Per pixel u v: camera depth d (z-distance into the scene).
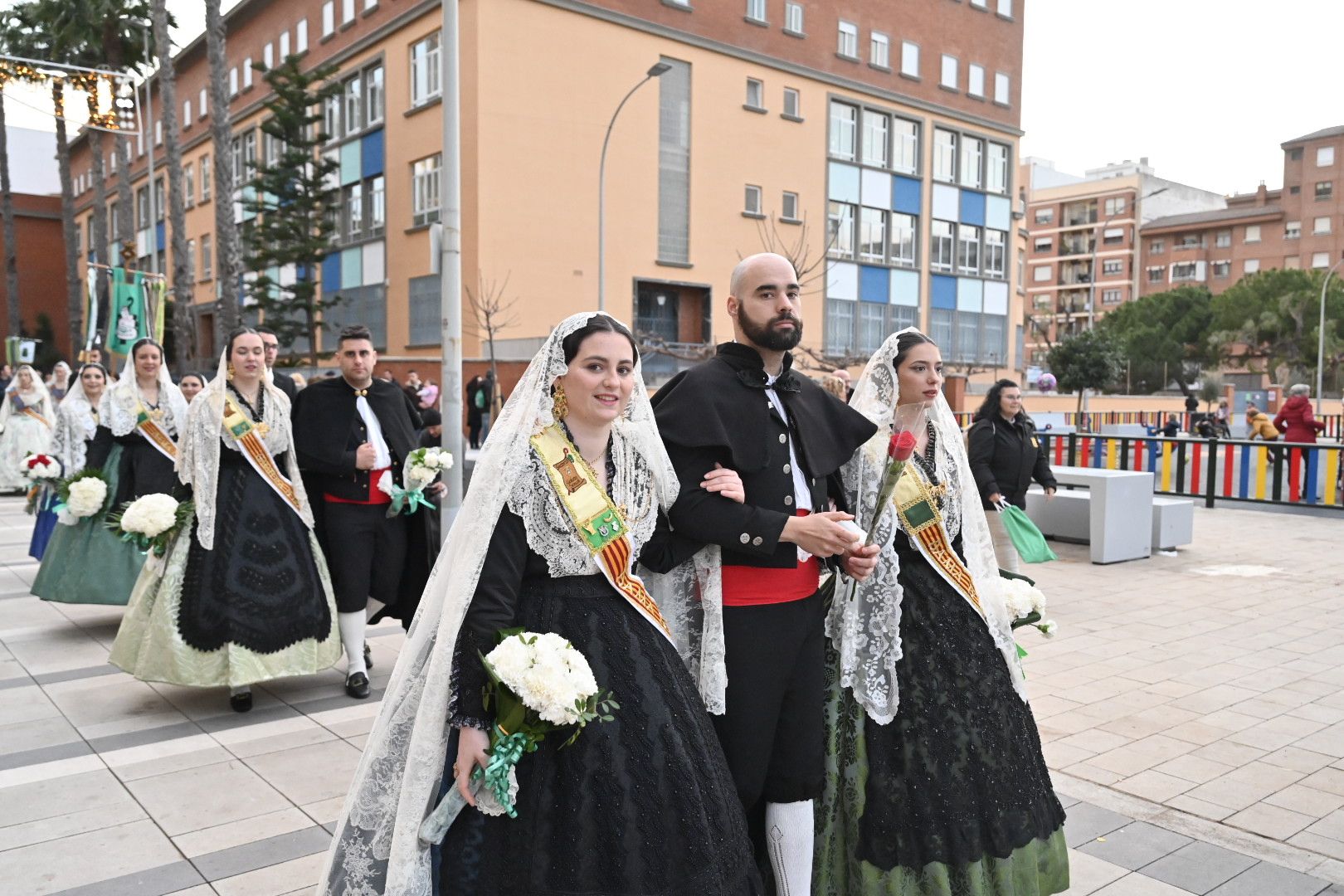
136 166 44.22
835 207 31.09
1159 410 39.19
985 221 35.78
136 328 14.02
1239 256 74.19
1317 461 12.87
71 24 27.97
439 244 7.82
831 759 2.73
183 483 4.86
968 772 2.68
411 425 5.31
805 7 29.72
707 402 2.54
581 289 24.86
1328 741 4.55
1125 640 6.41
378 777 2.22
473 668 2.09
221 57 19.78
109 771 4.05
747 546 2.41
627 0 25.42
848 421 2.77
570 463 2.29
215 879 3.16
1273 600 7.66
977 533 3.00
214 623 4.66
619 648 2.23
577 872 2.04
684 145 26.95
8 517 11.55
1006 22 35.81
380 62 26.52
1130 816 3.72
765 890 2.64
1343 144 70.00
